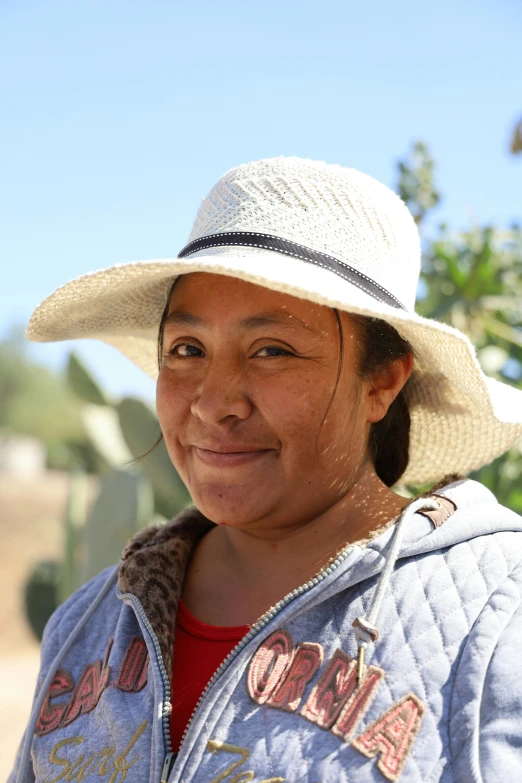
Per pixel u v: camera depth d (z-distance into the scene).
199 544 1.79
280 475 1.54
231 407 1.52
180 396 1.60
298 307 1.52
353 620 1.43
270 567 1.64
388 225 1.60
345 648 1.41
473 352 1.47
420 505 1.50
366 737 1.33
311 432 1.53
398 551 1.45
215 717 1.41
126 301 1.88
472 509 1.53
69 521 6.52
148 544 1.76
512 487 2.77
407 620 1.40
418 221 2.96
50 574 8.04
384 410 1.67
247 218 1.57
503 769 1.24
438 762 1.29
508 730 1.27
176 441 1.64
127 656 1.61
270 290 1.52
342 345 1.55
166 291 1.88
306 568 1.61
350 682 1.38
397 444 1.79
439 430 1.90
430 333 1.50
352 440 1.60
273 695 1.41
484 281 2.90
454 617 1.38
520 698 1.28
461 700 1.31
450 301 2.91
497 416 1.58
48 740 1.62
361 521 1.62
